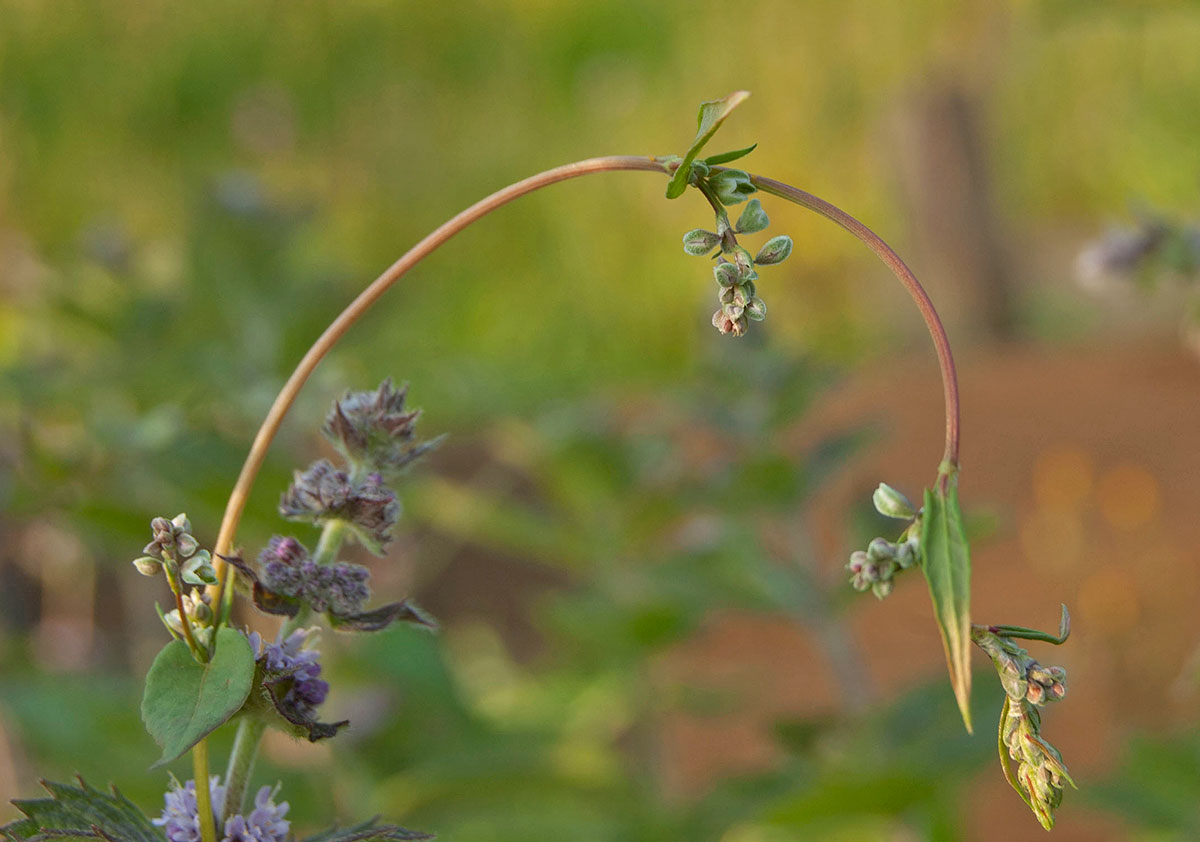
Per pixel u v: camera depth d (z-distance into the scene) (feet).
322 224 5.15
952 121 8.96
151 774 2.97
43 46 5.80
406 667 3.77
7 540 4.59
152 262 4.69
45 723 3.13
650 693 4.34
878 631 5.19
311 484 1.97
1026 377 7.18
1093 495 5.89
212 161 6.17
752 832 3.81
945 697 3.17
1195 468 5.96
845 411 6.38
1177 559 5.32
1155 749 3.43
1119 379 6.93
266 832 1.95
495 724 4.02
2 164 5.63
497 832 3.96
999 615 5.36
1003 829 4.55
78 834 1.95
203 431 3.29
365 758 3.53
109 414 3.53
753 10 7.06
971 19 6.30
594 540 4.19
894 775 2.86
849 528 3.78
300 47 6.63
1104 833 4.50
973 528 3.54
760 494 3.68
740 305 1.86
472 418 4.46
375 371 4.28
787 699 4.83
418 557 5.14
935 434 6.43
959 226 9.29
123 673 4.72
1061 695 1.86
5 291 5.30
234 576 1.94
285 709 1.93
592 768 3.40
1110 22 5.41
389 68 7.06
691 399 3.84
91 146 5.86
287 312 3.88
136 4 6.04
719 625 5.26
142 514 3.26
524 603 6.53
